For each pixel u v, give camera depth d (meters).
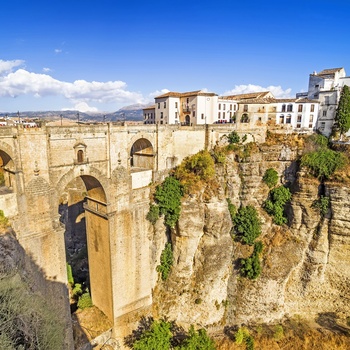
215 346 41.62
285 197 53.47
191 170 48.47
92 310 43.06
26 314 19.33
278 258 50.38
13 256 25.64
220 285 48.25
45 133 31.28
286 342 45.25
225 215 48.00
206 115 77.62
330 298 52.03
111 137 37.44
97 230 41.09
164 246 47.19
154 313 45.22
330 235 49.75
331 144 59.94
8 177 31.84
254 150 54.66
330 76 74.56
